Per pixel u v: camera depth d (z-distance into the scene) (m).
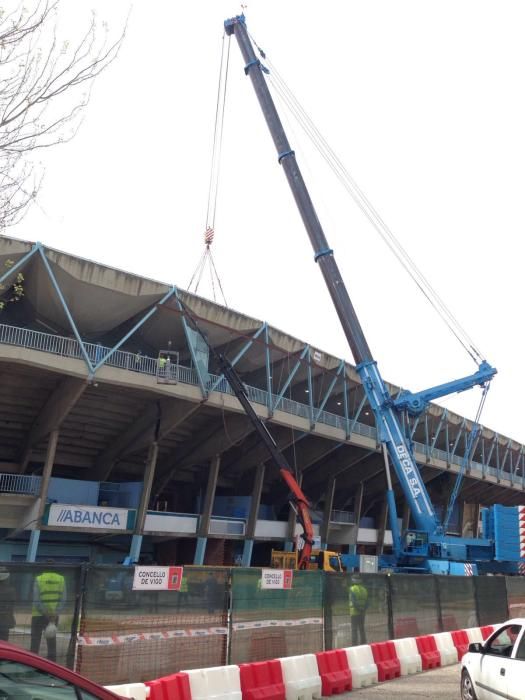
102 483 35.94
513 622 9.39
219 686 9.48
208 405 33.72
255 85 42.00
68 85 7.93
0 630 8.25
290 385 45.50
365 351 35.59
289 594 12.55
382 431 34.66
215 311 34.12
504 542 32.91
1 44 7.39
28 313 31.34
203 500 43.91
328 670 11.59
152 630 9.95
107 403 33.28
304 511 33.25
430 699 11.01
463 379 34.31
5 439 34.56
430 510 33.09
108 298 30.44
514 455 71.69
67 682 4.02
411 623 15.70
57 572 8.97
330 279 36.69
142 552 39.78
